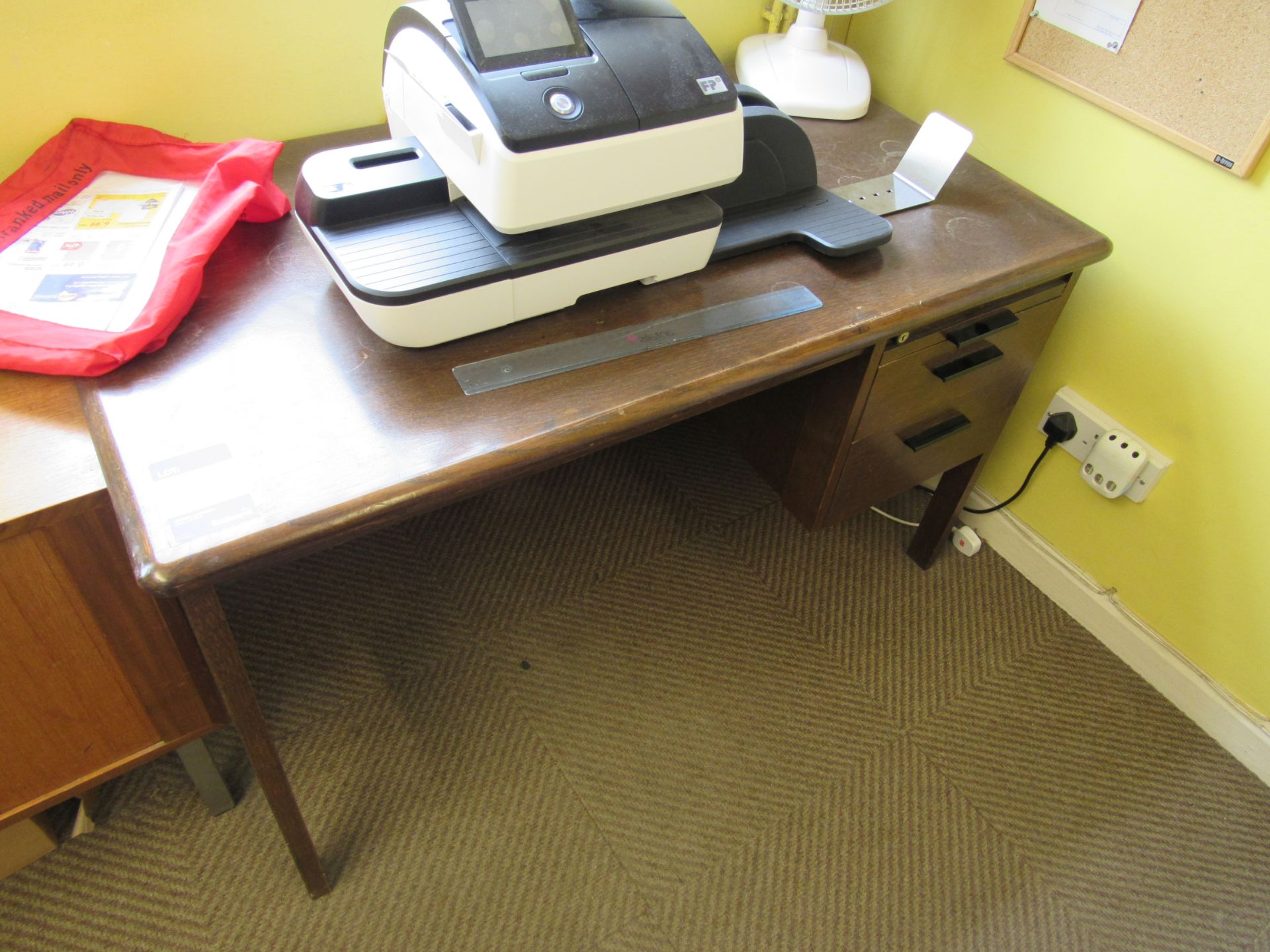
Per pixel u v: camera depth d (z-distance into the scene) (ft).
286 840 3.49
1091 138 4.03
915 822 4.25
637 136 2.81
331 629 4.78
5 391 2.76
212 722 3.53
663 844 4.09
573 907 3.86
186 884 3.80
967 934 3.91
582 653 4.78
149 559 2.30
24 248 3.10
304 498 2.48
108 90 3.57
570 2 2.85
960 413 4.22
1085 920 3.99
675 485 5.73
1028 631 5.11
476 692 4.57
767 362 3.06
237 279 3.21
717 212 3.21
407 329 2.85
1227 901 4.09
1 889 3.73
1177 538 4.47
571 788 4.25
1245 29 3.32
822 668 4.83
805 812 4.25
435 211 3.06
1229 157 3.53
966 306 3.48
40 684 2.94
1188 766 4.58
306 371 2.88
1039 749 4.59
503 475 2.71
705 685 4.70
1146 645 4.84
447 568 5.13
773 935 3.84
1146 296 4.11
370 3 3.88
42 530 2.53
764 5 4.89
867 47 4.97
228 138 3.96
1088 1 3.78
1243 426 3.96
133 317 2.86
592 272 3.06
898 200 3.96
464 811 4.12
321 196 2.88
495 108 2.61
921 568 5.39
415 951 3.70
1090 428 4.58
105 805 4.00
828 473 3.96
